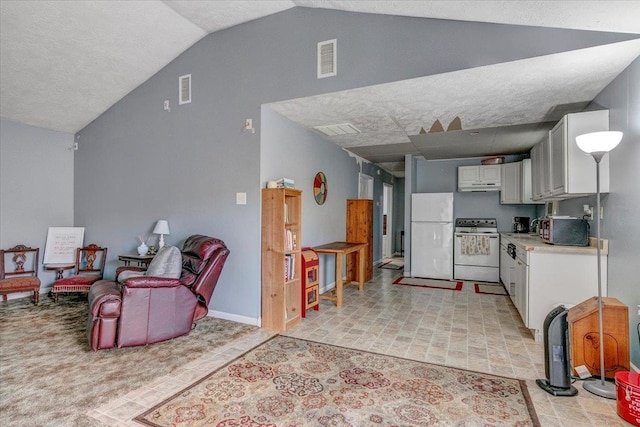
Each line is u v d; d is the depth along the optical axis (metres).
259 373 2.43
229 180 3.67
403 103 3.31
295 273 3.67
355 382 2.31
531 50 2.36
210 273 3.22
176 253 3.25
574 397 2.15
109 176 4.65
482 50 2.50
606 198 2.79
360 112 3.63
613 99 2.69
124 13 3.29
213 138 3.78
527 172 5.57
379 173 7.69
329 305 4.30
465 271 5.88
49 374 2.39
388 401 2.08
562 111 3.48
